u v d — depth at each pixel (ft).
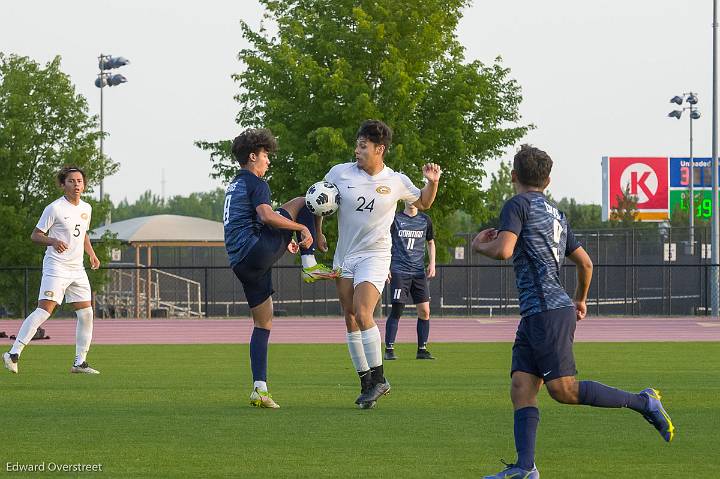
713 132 335.26
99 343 198.08
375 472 62.54
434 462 65.92
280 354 164.25
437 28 339.57
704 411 90.89
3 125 363.15
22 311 357.00
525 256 60.95
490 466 64.59
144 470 63.05
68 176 124.98
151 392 105.60
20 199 364.17
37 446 71.46
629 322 267.18
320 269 91.66
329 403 96.12
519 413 60.23
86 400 98.37
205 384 114.42
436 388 109.70
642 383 115.96
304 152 326.44
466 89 332.80
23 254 354.95
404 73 320.50
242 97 338.34
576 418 85.51
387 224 92.58
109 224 415.23
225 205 92.07
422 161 328.08
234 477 61.00
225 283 470.39
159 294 398.83
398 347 179.22
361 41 332.60
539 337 60.13
